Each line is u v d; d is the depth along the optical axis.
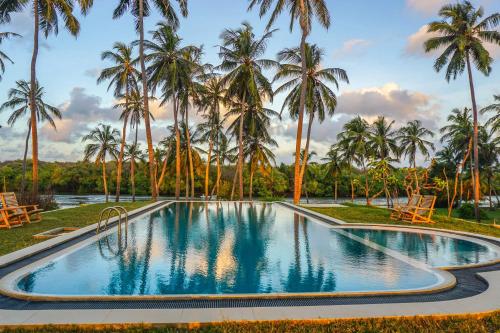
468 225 11.92
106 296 4.16
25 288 4.70
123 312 3.63
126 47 26.95
